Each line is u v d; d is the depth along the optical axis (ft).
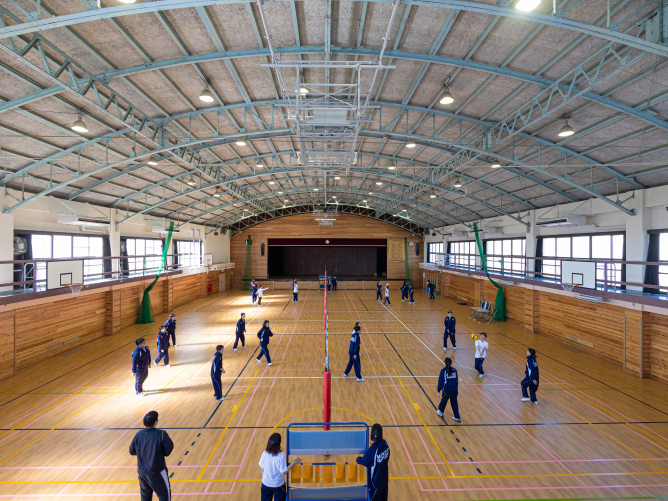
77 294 44.47
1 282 39.14
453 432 25.49
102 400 30.89
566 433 25.45
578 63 27.32
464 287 89.51
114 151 43.65
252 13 24.49
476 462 21.80
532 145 42.83
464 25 25.27
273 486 15.21
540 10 22.40
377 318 69.21
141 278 62.85
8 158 36.91
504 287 68.44
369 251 141.08
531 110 31.94
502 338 53.52
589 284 42.80
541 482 19.92
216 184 62.28
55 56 25.80
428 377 37.04
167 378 36.50
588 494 18.95
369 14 25.00
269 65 23.52
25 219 44.34
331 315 72.28
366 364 41.37
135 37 25.79
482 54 28.30
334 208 117.08
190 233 94.32
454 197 75.05
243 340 47.93
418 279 119.44
